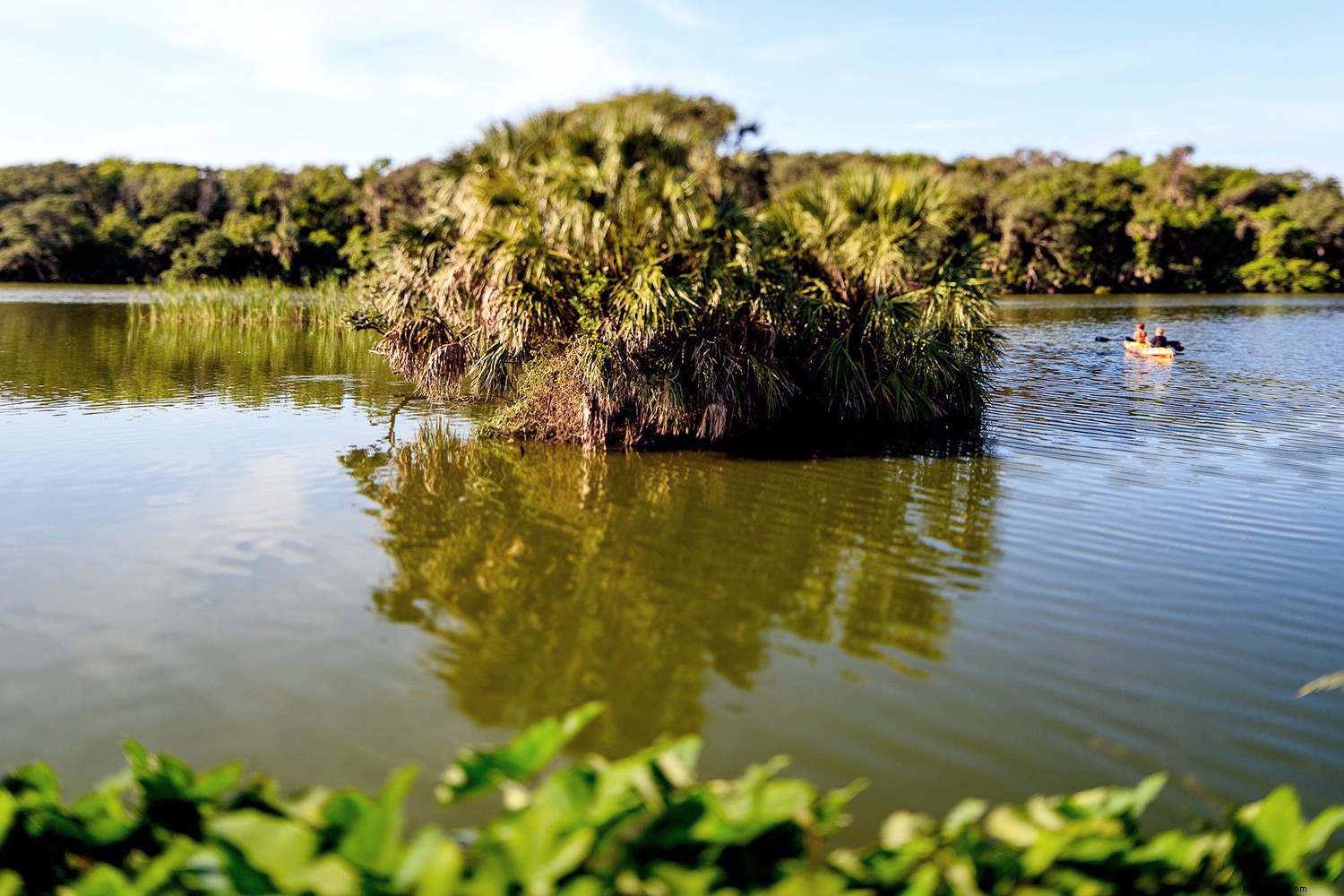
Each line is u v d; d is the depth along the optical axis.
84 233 65.75
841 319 13.59
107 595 6.10
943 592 6.39
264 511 8.12
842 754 4.23
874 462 10.61
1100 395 15.96
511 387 12.73
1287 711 4.74
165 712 4.55
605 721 4.52
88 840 1.94
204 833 1.92
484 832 1.78
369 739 4.30
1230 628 5.81
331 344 24.34
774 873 1.77
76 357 19.97
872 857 1.81
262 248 66.81
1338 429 12.61
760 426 12.66
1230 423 13.17
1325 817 1.90
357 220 74.81
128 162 83.50
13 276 67.50
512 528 7.77
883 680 5.03
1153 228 67.75
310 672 5.02
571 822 1.74
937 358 13.28
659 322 11.02
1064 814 2.01
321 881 1.56
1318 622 5.92
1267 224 71.25
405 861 1.65
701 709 4.66
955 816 2.01
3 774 3.96
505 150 12.97
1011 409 14.45
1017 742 4.38
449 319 12.63
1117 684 5.03
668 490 9.17
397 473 9.70
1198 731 4.52
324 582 6.41
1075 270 68.81
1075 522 8.09
